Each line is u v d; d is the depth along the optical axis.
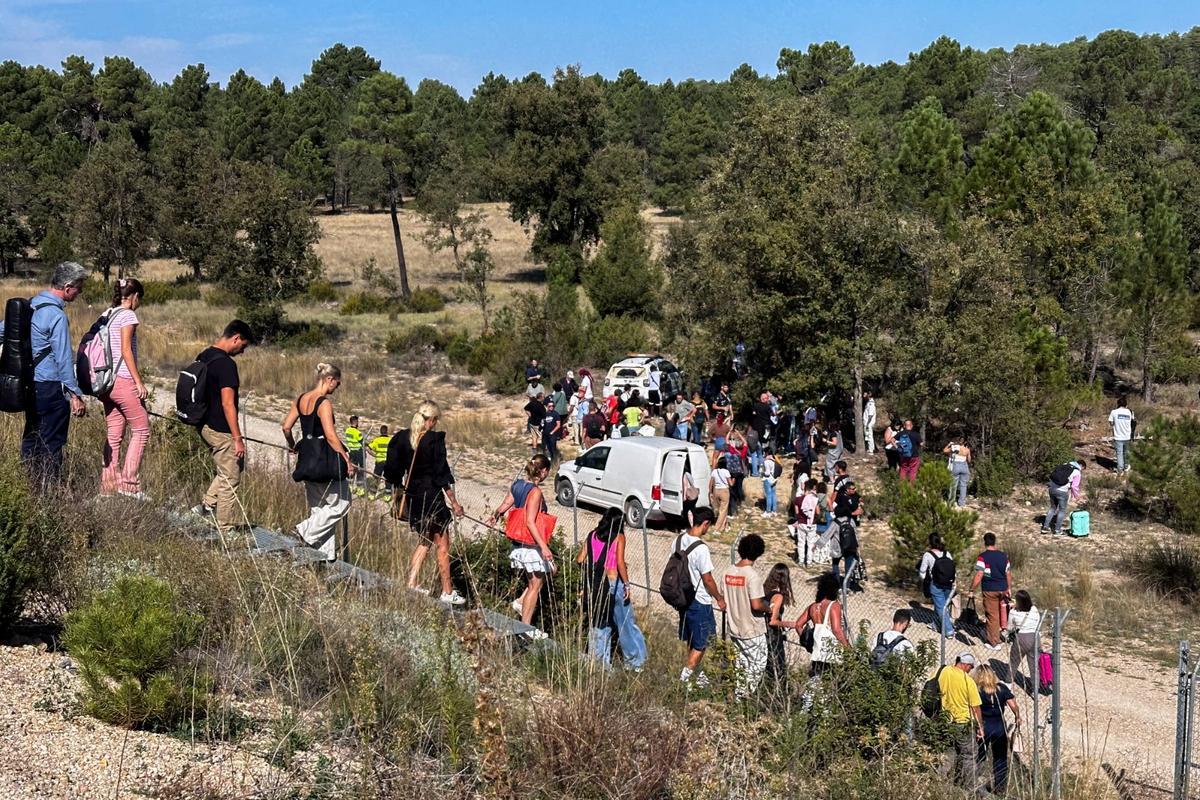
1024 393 26.03
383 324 49.59
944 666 9.43
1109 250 32.91
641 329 39.81
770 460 22.64
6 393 8.63
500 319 40.94
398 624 7.16
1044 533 21.94
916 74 94.06
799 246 27.11
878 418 31.06
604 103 68.81
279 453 15.62
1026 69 94.19
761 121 32.81
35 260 73.31
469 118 129.75
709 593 9.05
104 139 122.00
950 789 7.07
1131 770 11.09
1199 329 42.41
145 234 58.00
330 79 174.88
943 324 25.53
